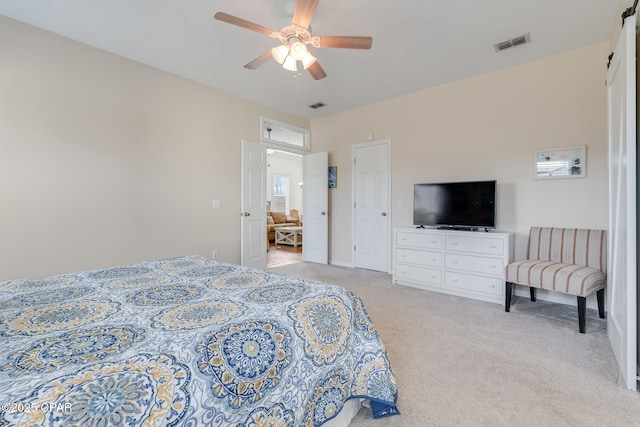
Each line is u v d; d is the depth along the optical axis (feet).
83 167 9.50
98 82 9.78
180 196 12.00
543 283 8.48
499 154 11.40
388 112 14.64
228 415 2.71
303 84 12.78
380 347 4.79
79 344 2.81
